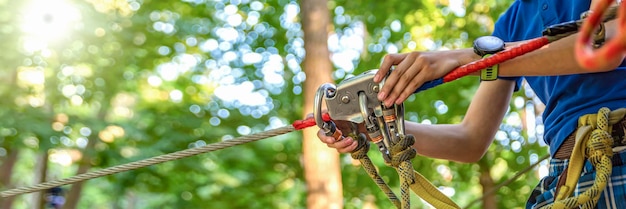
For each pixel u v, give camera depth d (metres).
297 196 12.28
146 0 9.69
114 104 10.80
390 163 1.94
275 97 11.80
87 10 8.95
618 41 0.87
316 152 8.14
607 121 1.86
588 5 1.98
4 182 11.83
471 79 10.70
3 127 8.84
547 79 2.12
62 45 8.96
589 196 1.80
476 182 11.66
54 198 11.24
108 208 19.95
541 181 2.14
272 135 2.00
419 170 11.39
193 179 11.11
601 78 1.94
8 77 9.06
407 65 1.80
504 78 2.32
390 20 11.26
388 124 1.89
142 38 9.62
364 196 11.68
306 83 8.48
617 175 1.86
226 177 11.55
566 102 2.01
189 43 10.77
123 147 9.80
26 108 9.10
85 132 9.45
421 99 10.88
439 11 11.03
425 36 11.23
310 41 8.53
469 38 11.08
